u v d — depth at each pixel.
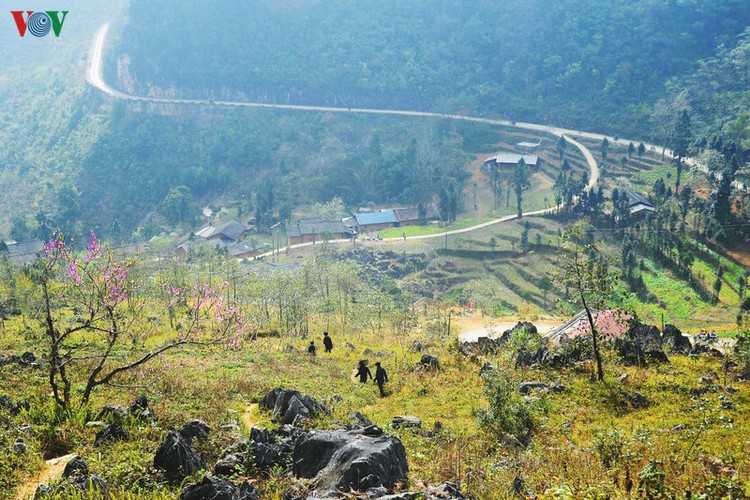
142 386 25.28
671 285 111.00
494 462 20.95
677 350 45.94
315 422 24.78
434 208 189.25
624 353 40.84
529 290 124.88
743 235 119.00
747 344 38.41
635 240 127.12
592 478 17.62
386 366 45.12
